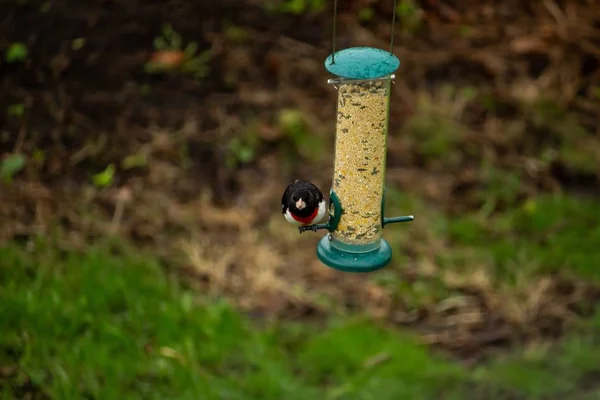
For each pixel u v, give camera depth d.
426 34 13.58
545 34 13.58
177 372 7.94
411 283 9.77
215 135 11.63
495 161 11.71
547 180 11.52
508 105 12.56
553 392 8.27
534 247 10.32
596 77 13.09
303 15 13.41
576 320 9.29
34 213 10.22
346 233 6.79
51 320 8.31
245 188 11.05
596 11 13.91
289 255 10.12
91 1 12.76
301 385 8.15
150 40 12.55
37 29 12.25
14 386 7.73
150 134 11.53
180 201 10.76
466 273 9.93
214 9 13.12
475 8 14.00
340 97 6.64
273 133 11.72
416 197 11.06
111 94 11.88
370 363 8.40
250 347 8.43
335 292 9.61
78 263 9.21
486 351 8.85
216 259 9.89
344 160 6.73
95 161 11.10
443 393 8.19
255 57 12.71
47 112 11.52
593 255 10.18
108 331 8.23
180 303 8.85
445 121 12.22
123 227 10.22
